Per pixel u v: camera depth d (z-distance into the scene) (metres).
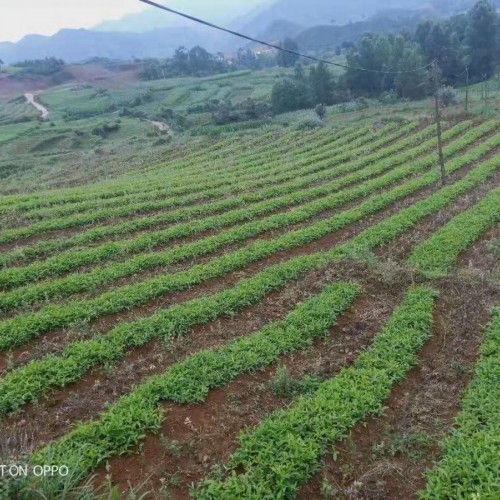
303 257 16.06
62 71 153.38
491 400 9.31
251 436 8.52
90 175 40.19
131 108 94.19
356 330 12.08
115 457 8.21
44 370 10.20
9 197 24.41
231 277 15.39
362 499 7.64
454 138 36.41
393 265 15.16
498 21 72.06
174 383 9.77
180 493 7.68
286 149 41.06
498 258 16.47
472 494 7.24
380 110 54.34
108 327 12.41
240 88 98.12
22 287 14.18
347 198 23.31
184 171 34.97
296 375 10.47
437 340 11.62
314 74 68.75
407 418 9.25
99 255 16.62
